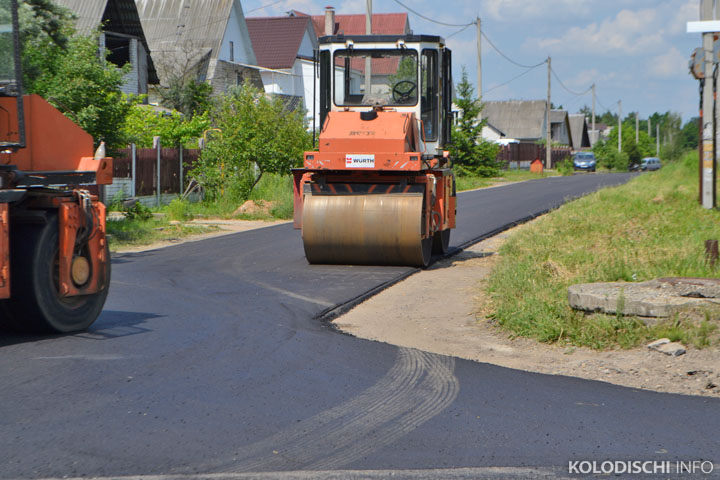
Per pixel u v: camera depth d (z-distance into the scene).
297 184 14.38
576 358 7.71
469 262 15.08
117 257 15.67
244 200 27.75
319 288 11.69
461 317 9.79
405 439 5.30
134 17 42.28
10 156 7.88
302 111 32.00
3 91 7.66
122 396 6.18
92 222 8.63
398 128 13.79
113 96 20.30
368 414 5.83
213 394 6.27
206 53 51.88
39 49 19.27
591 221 17.75
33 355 7.49
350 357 7.58
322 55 14.97
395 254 13.83
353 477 4.63
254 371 6.99
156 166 26.41
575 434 5.42
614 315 8.31
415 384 6.67
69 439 5.21
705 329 7.69
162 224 21.92
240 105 28.34
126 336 8.38
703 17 18.14
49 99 18.62
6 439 5.21
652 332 7.92
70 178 8.45
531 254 13.38
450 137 15.80
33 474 4.63
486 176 50.38
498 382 6.77
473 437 5.34
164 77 48.66
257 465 4.81
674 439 5.34
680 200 20.03
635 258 11.53
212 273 13.30
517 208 27.28
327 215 13.84
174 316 9.52
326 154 13.68
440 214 15.05
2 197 7.65
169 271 13.56
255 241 18.44
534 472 4.73
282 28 65.19
